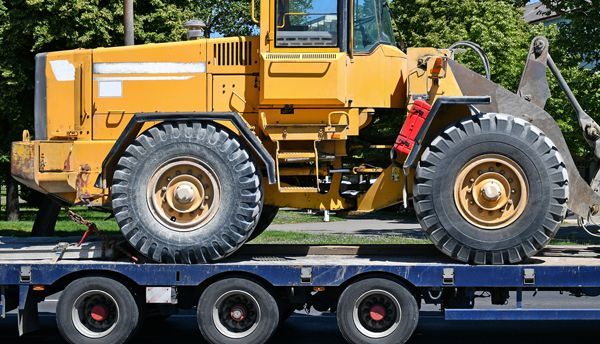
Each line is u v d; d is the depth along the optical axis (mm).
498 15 24297
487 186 7602
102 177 8227
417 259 8156
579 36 18297
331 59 7953
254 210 7773
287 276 7590
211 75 8461
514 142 7617
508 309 7594
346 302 7586
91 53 8602
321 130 8211
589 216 8062
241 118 7848
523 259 7719
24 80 22719
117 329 7742
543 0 19109
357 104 8250
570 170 8078
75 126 8586
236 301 7738
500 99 8102
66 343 8438
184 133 7809
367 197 8430
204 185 7828
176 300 7770
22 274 7754
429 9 27438
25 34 22391
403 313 7562
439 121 8141
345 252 8805
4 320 9898
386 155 8789
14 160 8461
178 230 7793
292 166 8438
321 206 8516
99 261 7953
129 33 16781
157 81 8508
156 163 7797
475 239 7645
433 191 7691
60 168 8438
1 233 19156
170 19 24359
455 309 7598
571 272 7492
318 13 8164
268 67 7953
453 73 8172
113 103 8562
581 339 8648
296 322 9711
